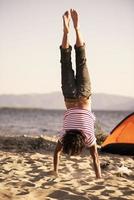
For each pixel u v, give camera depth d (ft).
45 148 35.24
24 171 23.93
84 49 17.65
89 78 18.01
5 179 21.38
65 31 17.48
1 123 117.70
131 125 30.04
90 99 18.81
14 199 16.61
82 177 22.82
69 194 17.80
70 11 17.69
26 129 82.33
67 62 17.63
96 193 18.47
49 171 23.58
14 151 33.32
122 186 19.97
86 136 18.16
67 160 28.27
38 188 19.03
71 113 18.40
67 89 17.85
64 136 18.24
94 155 19.85
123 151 30.50
